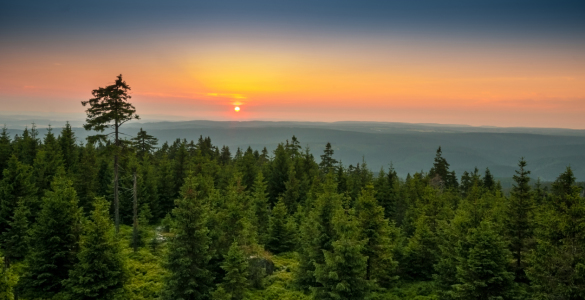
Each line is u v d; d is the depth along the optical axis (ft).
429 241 108.99
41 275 77.30
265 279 100.68
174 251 78.54
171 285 77.92
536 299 70.38
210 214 94.84
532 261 73.92
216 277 89.61
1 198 104.83
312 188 178.19
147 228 150.10
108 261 76.54
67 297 73.20
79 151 205.16
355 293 75.10
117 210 118.32
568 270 68.64
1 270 59.06
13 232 94.02
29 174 112.16
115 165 118.52
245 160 223.92
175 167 205.16
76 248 82.79
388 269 99.91
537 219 93.97
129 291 79.66
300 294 93.20
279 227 138.31
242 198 129.90
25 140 194.08
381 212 96.84
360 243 78.38
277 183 213.66
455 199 205.26
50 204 81.00
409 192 193.88
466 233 92.38
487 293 77.10
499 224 101.04
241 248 91.86
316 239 88.79
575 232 71.10
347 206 109.29
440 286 90.12
